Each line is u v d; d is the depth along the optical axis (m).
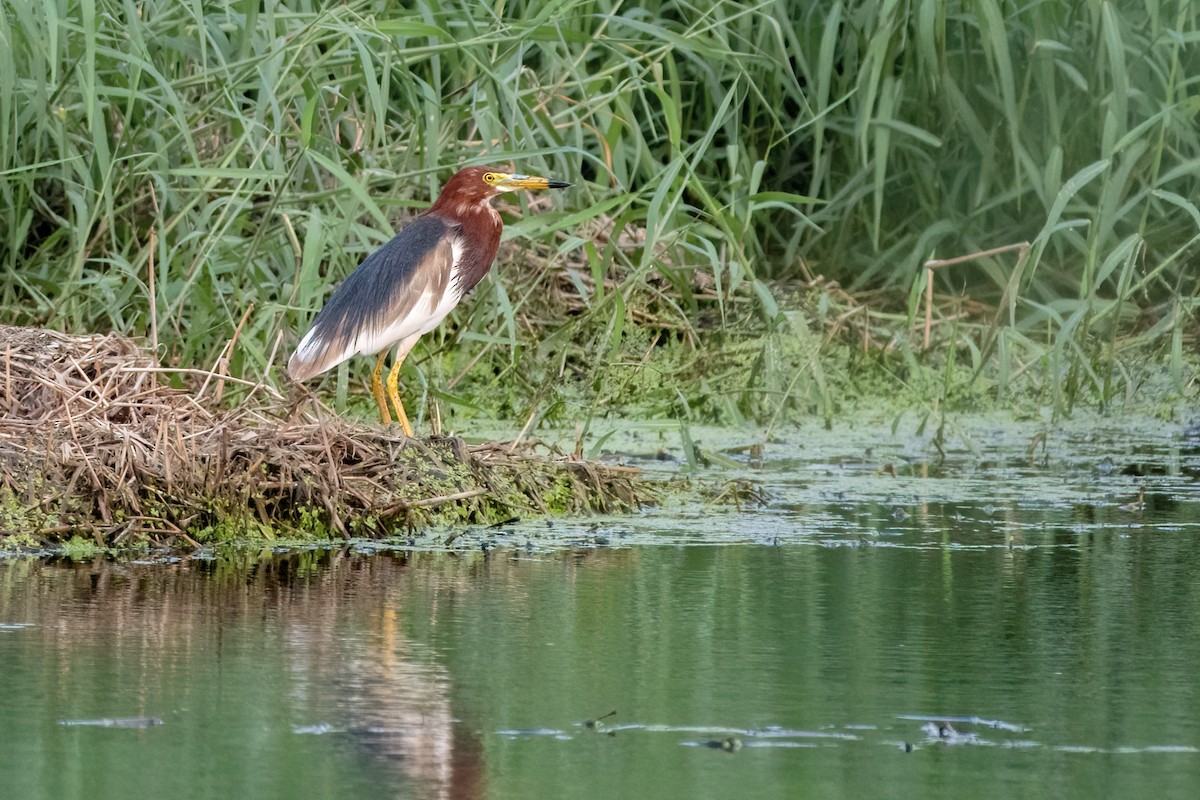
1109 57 16.78
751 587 9.59
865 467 13.84
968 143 17.66
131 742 6.82
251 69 13.43
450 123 15.04
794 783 6.46
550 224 13.68
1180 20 16.02
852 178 17.36
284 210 14.04
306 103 14.14
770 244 18.38
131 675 7.69
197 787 6.34
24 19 12.88
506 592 9.41
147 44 13.95
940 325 17.31
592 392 16.02
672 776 6.52
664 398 16.06
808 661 8.06
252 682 7.61
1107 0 15.70
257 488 10.98
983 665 8.02
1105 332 17.53
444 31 13.20
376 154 14.89
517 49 14.53
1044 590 9.54
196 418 11.47
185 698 7.38
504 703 7.37
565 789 6.37
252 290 14.09
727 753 6.79
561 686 7.63
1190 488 12.89
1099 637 8.51
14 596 9.17
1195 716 7.26
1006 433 15.55
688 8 17.45
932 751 6.83
